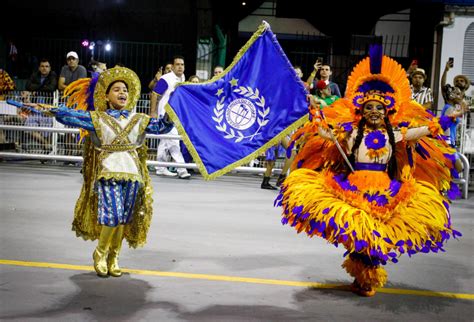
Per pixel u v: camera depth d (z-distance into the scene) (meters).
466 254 6.19
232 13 16.91
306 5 16.48
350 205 4.49
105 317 3.99
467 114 10.99
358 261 4.61
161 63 16.91
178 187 9.96
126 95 4.93
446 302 4.59
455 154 4.97
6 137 12.18
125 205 4.81
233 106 4.94
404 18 16.25
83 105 5.20
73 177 10.66
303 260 5.63
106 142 4.80
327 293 4.69
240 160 4.85
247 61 5.02
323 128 4.69
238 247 6.02
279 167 12.31
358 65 5.01
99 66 11.73
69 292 4.46
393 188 4.60
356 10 16.16
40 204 7.83
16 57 15.88
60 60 16.11
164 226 6.82
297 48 17.00
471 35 14.62
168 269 5.16
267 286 4.80
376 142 4.70
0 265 5.05
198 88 4.91
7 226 6.48
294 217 4.52
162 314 4.09
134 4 16.94
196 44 16.22
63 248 5.69
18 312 4.01
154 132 5.02
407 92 4.93
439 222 4.47
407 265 5.66
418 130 4.74
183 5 16.69
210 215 7.61
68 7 17.11
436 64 14.89
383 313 4.29
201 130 4.86
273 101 4.96
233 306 4.30
